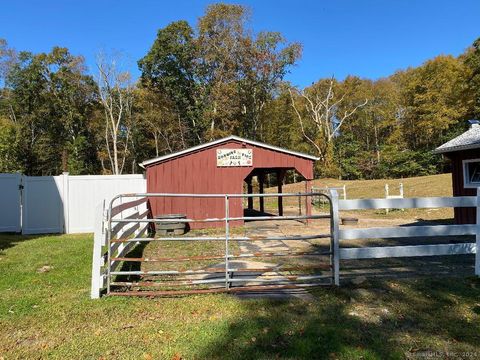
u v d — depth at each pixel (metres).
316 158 15.12
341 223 14.23
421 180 29.80
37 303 4.92
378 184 30.66
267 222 15.42
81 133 44.75
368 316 4.38
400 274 6.23
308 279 5.70
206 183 14.23
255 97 39.75
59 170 39.41
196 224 14.10
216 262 7.48
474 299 4.90
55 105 43.44
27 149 34.28
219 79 37.66
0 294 5.30
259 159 14.62
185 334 3.94
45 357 3.48
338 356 3.43
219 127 38.91
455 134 41.25
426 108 43.56
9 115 43.31
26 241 10.45
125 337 3.89
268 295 5.23
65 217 13.38
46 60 43.19
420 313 4.45
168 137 42.38
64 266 7.04
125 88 41.03
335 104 46.62
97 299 5.05
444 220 14.42
